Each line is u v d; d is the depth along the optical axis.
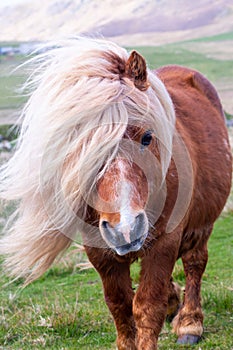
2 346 5.44
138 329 4.20
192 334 5.38
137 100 3.54
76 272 7.95
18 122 4.54
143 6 124.44
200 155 5.00
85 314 6.01
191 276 5.64
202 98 5.84
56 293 6.99
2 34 125.12
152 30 107.19
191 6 119.50
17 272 5.07
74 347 5.27
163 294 4.21
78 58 3.73
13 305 6.55
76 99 3.49
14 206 5.14
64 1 138.75
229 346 5.10
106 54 3.81
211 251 8.42
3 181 4.27
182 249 5.25
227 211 10.34
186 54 55.66
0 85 7.42
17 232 4.52
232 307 6.07
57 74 3.71
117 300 4.47
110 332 5.60
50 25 125.81
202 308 6.14
